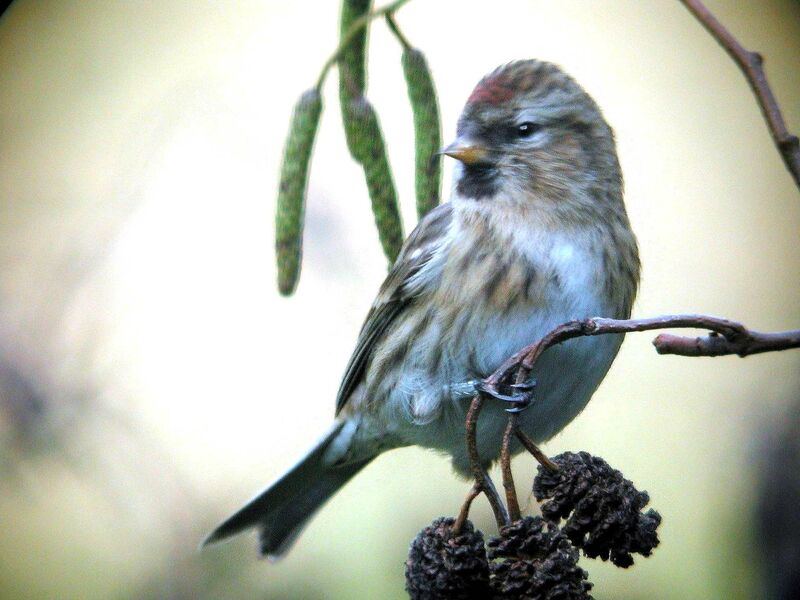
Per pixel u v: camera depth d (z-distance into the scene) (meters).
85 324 1.96
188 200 1.99
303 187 1.87
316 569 1.97
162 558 1.96
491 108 1.91
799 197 2.07
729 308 2.04
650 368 2.01
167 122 1.96
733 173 2.08
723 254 2.06
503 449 1.84
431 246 1.92
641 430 2.00
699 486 1.99
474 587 1.84
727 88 2.17
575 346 1.91
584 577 1.84
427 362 1.92
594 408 2.01
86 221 1.96
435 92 1.88
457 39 2.16
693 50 2.20
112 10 2.06
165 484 1.96
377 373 1.93
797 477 1.97
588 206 1.91
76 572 1.96
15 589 1.97
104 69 2.05
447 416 1.92
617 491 1.85
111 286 1.97
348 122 1.87
